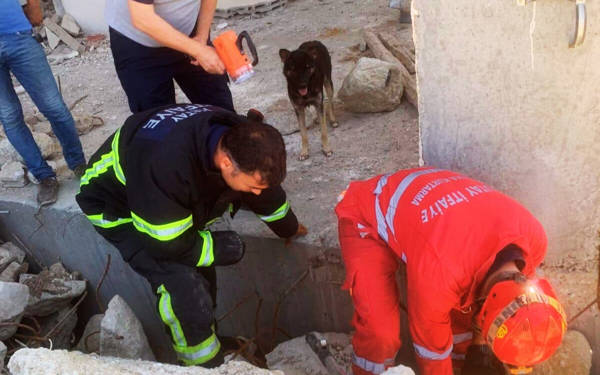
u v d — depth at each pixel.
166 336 4.84
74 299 4.74
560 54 2.63
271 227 3.40
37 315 4.47
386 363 2.81
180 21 3.49
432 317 2.39
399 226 2.57
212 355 2.94
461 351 3.16
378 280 2.71
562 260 3.21
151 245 2.76
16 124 4.25
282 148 2.45
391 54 5.92
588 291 3.11
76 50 8.23
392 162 4.35
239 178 2.49
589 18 2.51
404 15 6.86
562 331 2.12
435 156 3.19
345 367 3.51
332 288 3.75
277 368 3.49
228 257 3.05
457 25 2.75
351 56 6.39
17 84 7.28
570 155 2.87
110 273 4.61
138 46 3.58
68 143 4.43
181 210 2.62
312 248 3.64
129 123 2.76
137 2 3.20
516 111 2.86
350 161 4.46
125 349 3.65
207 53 3.31
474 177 3.15
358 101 5.07
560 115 2.79
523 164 2.99
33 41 3.98
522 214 2.39
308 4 8.51
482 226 2.33
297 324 4.12
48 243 4.66
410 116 4.94
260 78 6.29
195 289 2.87
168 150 2.54
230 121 2.67
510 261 2.22
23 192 4.64
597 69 2.62
